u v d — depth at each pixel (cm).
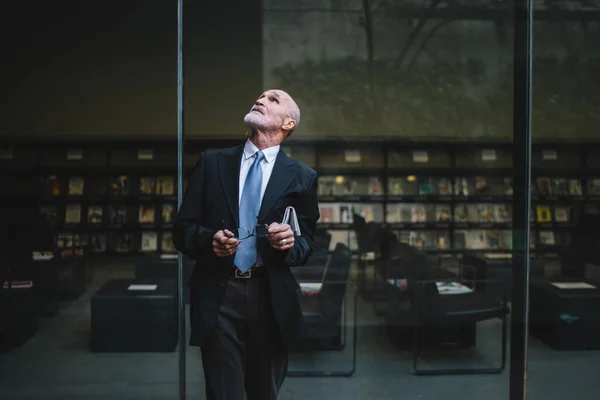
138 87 431
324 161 555
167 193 427
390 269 469
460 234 545
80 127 433
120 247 409
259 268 179
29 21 418
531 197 365
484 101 551
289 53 516
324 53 525
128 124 435
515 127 329
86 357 329
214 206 182
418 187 556
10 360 326
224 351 178
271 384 186
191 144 420
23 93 433
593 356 328
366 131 554
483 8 491
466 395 326
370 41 529
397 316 409
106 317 330
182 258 321
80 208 423
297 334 181
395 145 557
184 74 410
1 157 429
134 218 415
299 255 177
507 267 486
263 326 181
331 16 504
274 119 187
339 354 376
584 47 369
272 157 188
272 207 181
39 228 409
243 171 188
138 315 328
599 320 330
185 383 316
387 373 348
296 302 182
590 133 369
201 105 419
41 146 433
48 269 363
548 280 346
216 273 178
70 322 333
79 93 432
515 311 330
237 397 178
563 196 366
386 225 548
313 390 331
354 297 445
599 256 353
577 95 371
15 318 337
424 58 541
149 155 432
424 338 393
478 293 404
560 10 366
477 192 555
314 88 538
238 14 411
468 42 535
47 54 428
